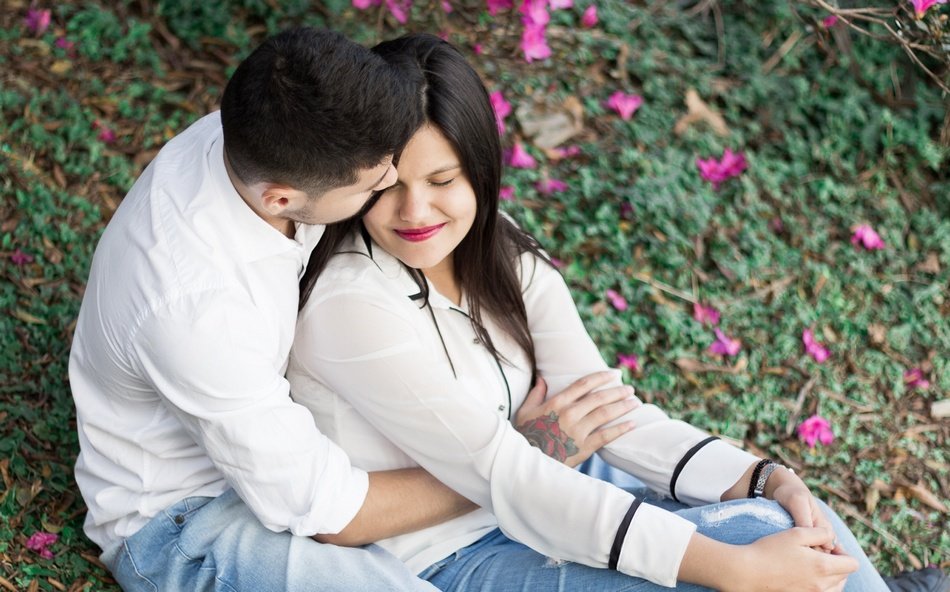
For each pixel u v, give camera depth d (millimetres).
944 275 3934
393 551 2477
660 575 2283
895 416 3531
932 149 4180
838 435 3443
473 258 2490
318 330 2391
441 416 2361
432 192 2275
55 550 2648
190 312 2115
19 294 3281
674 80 4391
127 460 2414
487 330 2607
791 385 3588
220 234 2176
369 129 1992
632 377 3512
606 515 2303
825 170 4238
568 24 4551
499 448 2363
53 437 2943
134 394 2338
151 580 2432
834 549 2367
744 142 4301
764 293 3828
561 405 2637
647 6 4766
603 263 3811
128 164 3756
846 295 3857
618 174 4043
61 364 3127
